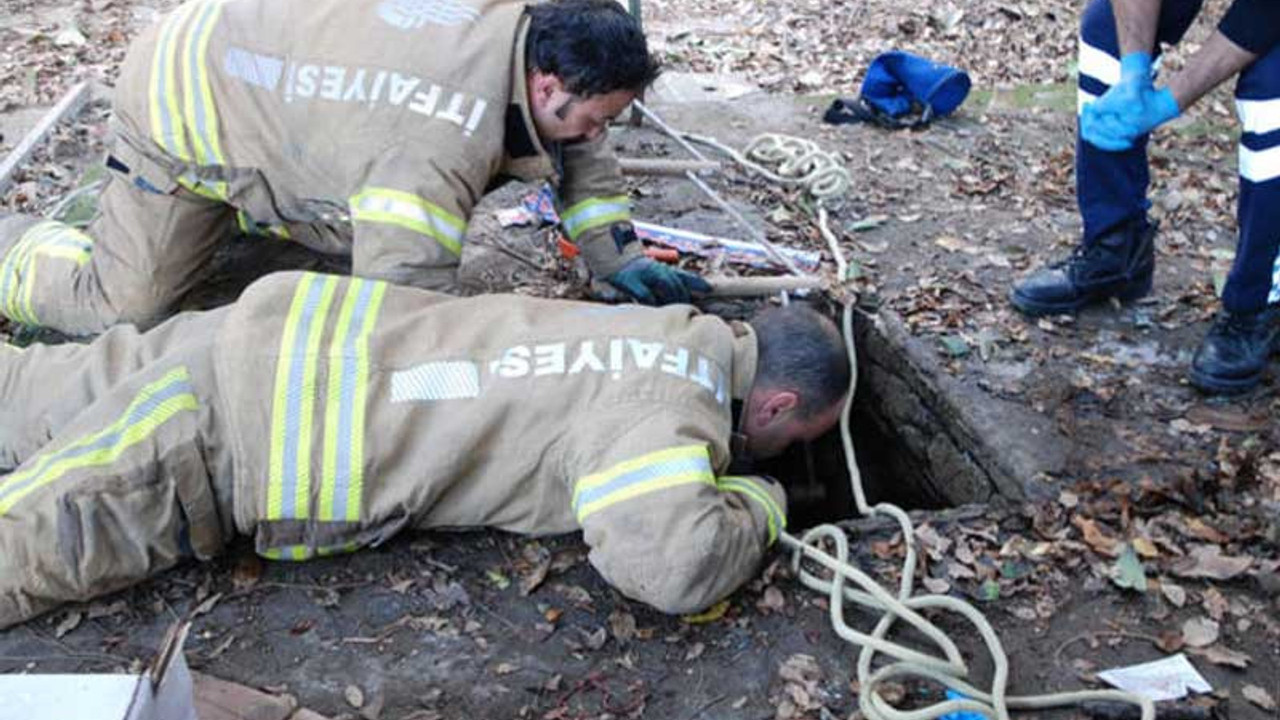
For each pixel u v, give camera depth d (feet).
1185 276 13.15
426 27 9.98
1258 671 8.29
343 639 8.48
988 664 8.34
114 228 11.54
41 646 8.32
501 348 8.89
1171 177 15.56
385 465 8.68
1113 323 12.26
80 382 9.31
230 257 13.30
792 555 9.12
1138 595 8.90
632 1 16.31
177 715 6.15
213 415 8.63
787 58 20.15
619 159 14.87
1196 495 9.75
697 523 8.07
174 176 11.07
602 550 8.29
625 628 8.57
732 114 17.60
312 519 8.75
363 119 9.91
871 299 12.74
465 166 9.86
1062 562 9.19
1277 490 9.92
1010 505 9.86
